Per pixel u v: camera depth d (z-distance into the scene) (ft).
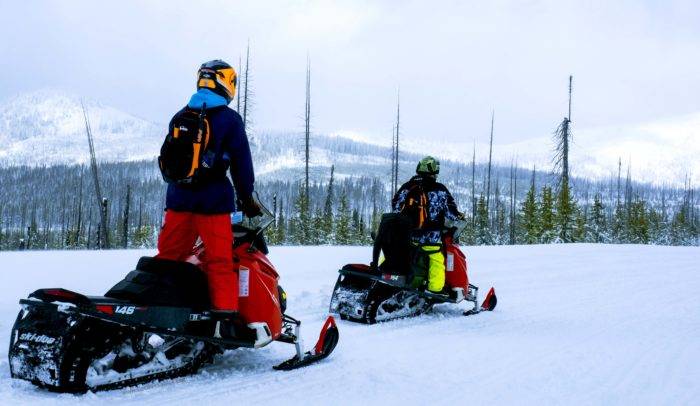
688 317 28.04
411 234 26.18
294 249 52.54
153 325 13.80
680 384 16.33
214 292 15.07
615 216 262.47
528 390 15.57
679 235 273.95
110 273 31.30
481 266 45.37
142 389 14.03
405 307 27.02
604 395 15.21
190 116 14.52
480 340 22.20
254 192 15.93
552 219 184.65
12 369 13.14
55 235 383.24
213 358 16.92
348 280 26.04
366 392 15.03
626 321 26.86
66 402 12.52
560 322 26.50
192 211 14.90
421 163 27.96
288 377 16.08
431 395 14.96
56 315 12.94
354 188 610.65
